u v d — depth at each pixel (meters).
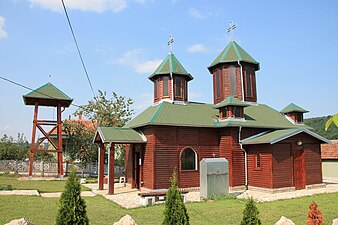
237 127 21.12
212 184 17.34
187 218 7.02
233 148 20.83
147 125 19.77
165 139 19.89
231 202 15.35
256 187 20.08
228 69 25.23
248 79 25.36
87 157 35.06
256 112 24.19
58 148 29.75
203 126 20.78
